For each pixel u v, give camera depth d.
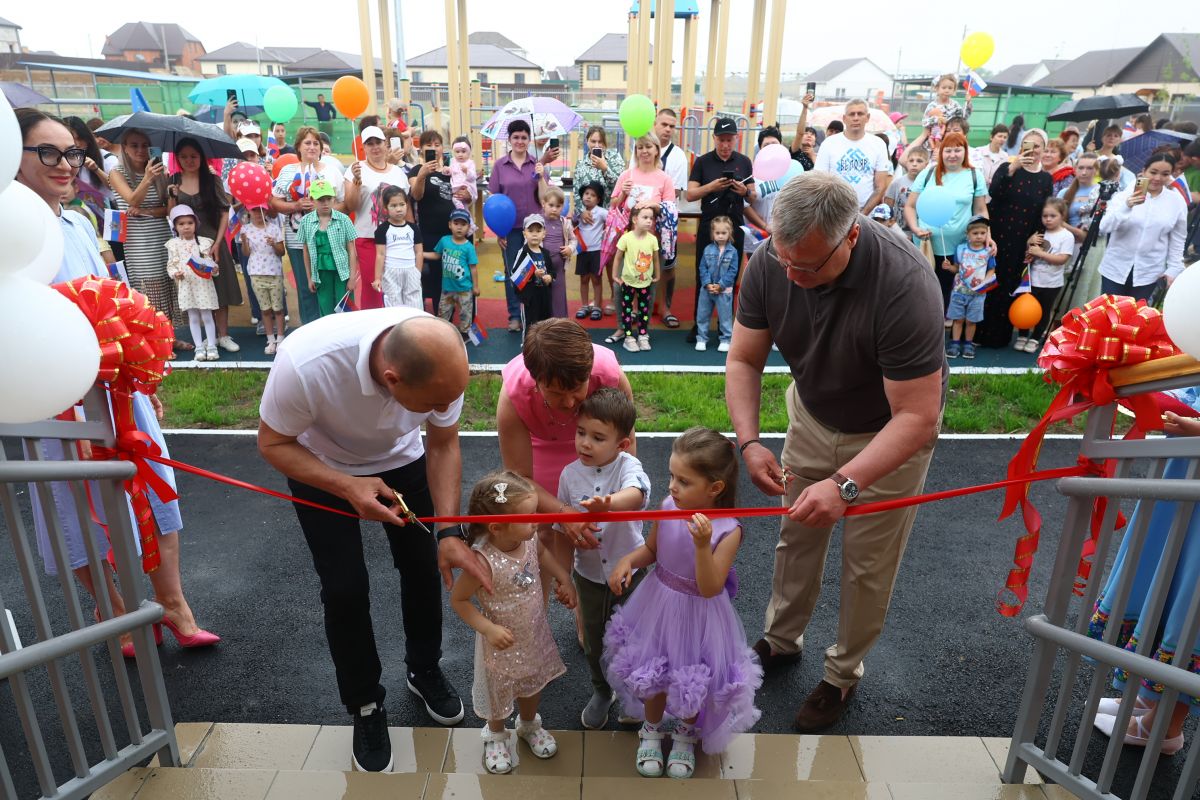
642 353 7.50
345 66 61.00
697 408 6.07
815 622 3.62
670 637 2.43
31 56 45.78
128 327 2.08
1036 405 6.20
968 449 5.57
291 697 3.08
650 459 5.28
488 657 2.46
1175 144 9.59
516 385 2.61
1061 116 12.55
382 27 13.70
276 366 2.21
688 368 6.98
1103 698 2.96
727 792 2.36
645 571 2.86
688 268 10.07
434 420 2.54
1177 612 2.39
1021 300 7.38
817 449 2.78
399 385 2.01
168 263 6.83
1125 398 2.07
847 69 62.41
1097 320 1.96
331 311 7.32
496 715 2.48
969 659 3.37
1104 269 7.28
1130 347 1.91
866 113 7.26
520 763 2.62
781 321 2.60
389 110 11.84
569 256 7.57
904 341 2.27
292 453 2.30
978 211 7.26
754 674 2.49
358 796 2.31
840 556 4.16
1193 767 1.85
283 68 63.91
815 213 2.09
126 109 21.31
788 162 7.49
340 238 7.05
